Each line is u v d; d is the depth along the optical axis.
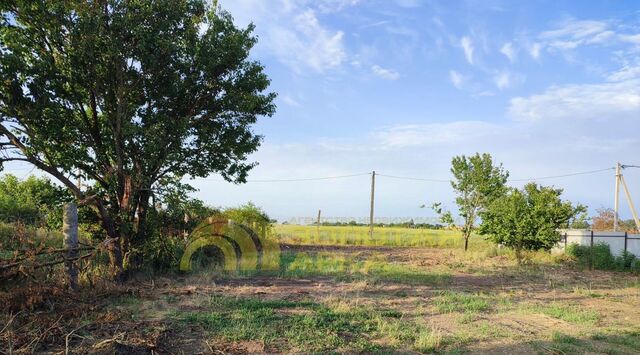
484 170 26.03
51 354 6.08
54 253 9.06
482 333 8.15
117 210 12.72
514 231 20.64
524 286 14.05
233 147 14.27
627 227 41.38
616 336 8.27
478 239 34.00
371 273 15.23
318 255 19.80
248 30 13.95
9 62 10.16
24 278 8.18
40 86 10.88
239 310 8.91
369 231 38.44
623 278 17.22
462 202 26.61
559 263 21.31
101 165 12.55
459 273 16.62
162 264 13.80
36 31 11.30
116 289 10.01
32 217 20.16
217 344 6.87
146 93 13.05
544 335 8.19
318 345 7.04
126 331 7.10
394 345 7.30
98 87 11.93
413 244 31.38
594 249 21.67
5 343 6.25
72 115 11.91
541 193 21.45
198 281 12.28
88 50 11.16
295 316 8.67
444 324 8.74
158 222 13.67
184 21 12.95
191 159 13.95
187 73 13.16
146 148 12.03
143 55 11.88
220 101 13.80
